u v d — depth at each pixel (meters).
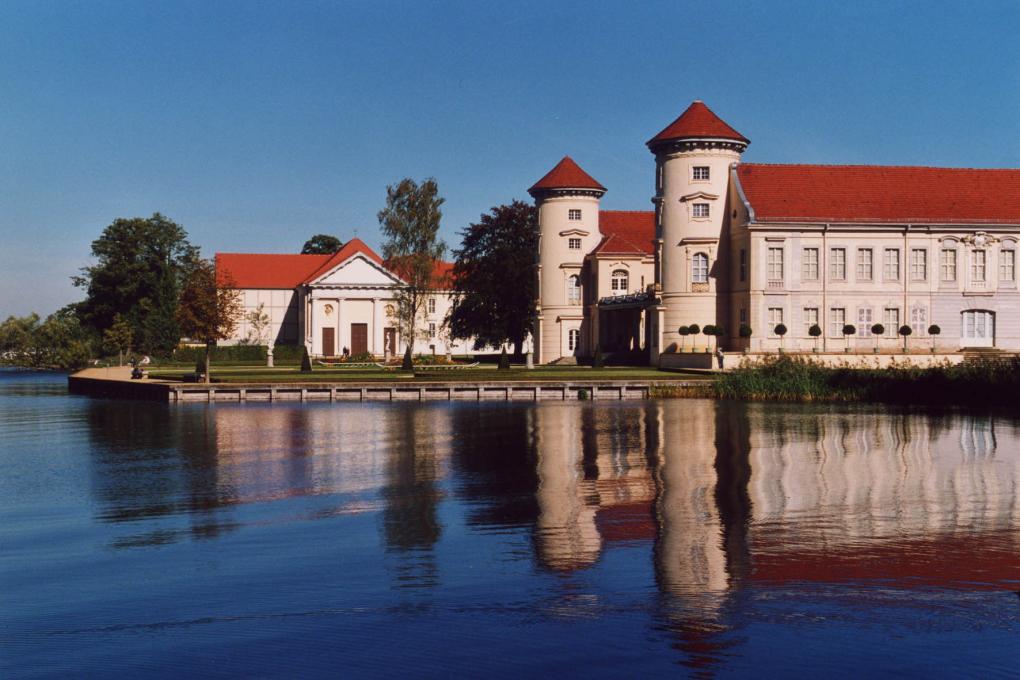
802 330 80.56
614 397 68.69
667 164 85.88
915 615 16.56
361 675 14.42
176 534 24.50
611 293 96.69
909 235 81.62
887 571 19.33
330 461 37.81
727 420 51.81
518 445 42.03
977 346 82.56
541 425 50.44
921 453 37.97
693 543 22.11
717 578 19.00
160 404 68.69
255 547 22.72
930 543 21.80
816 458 36.81
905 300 81.56
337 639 15.88
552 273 99.19
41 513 27.81
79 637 16.25
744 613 16.77
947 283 82.06
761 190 82.56
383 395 69.69
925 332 81.88
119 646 15.81
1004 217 83.00
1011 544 21.66
